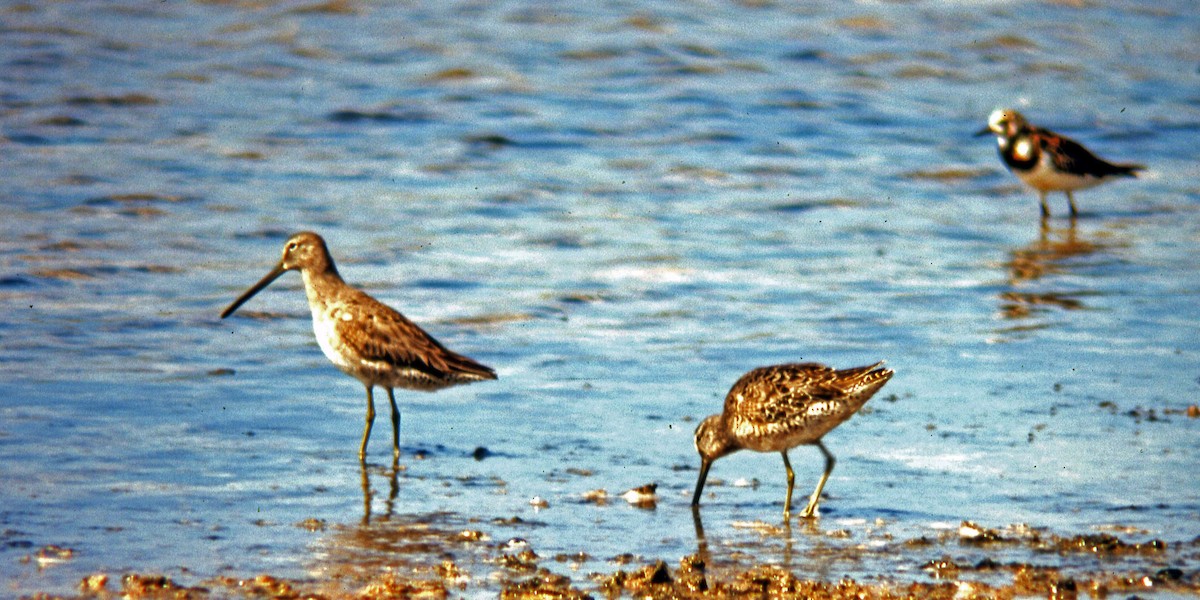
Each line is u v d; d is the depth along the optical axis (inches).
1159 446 509.7
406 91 1165.1
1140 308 717.3
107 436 508.7
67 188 888.9
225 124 1064.2
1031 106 1187.3
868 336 662.5
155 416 533.6
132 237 798.5
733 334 663.1
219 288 716.7
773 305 712.4
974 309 714.8
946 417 546.9
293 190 912.9
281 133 1047.6
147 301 690.2
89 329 643.5
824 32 1363.2
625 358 624.7
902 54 1307.8
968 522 431.8
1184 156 1083.3
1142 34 1403.8
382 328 506.0
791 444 452.4
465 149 1031.0
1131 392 577.6
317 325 521.0
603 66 1251.8
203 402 553.3
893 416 548.4
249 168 961.5
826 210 919.7
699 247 821.9
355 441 520.4
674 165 1007.0
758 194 949.2
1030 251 841.5
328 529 426.6
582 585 382.6
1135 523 435.8
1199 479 476.4
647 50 1289.4
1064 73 1279.5
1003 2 1472.7
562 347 640.4
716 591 376.5
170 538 414.3
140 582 373.1
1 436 501.7
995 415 548.4
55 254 757.3
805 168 1016.2
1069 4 1473.9
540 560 402.9
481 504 454.0
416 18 1369.3
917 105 1182.3
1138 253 839.7
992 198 981.2
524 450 511.5
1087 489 467.8
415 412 553.9
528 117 1112.8
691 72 1243.2
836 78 1240.8
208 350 622.8
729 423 458.3
